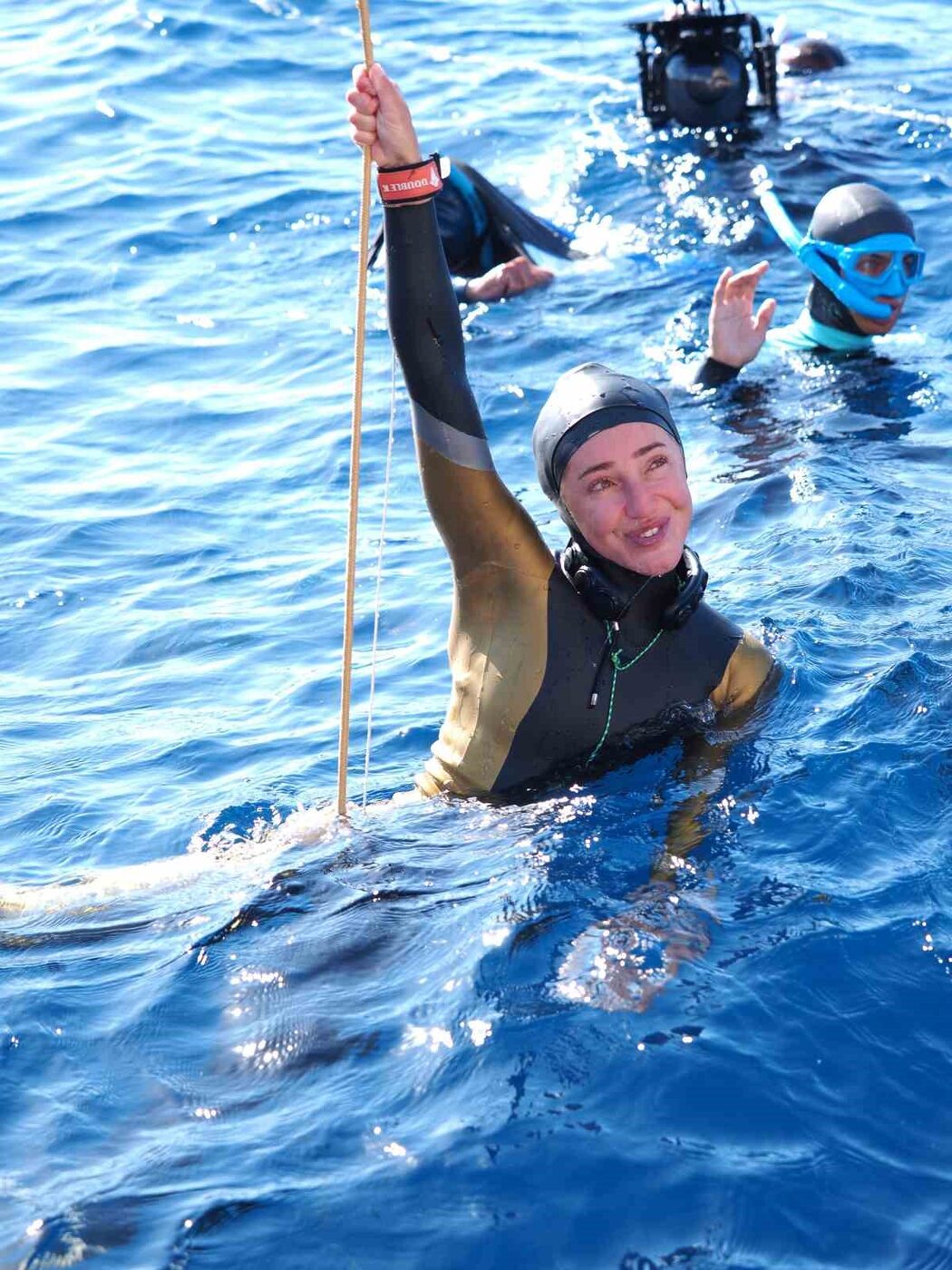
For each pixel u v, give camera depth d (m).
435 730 2.41
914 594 2.58
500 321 4.53
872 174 5.52
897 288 3.93
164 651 2.85
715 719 2.12
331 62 7.29
